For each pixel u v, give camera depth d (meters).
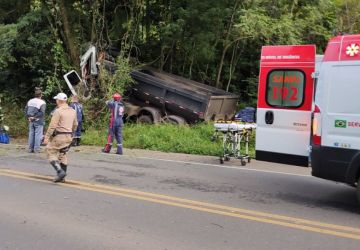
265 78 9.56
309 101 9.09
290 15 20.42
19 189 8.63
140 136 15.85
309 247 5.84
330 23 21.39
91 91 18.39
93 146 15.73
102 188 8.83
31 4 20.39
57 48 19.09
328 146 7.99
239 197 8.49
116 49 20.77
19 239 5.93
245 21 19.05
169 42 20.83
